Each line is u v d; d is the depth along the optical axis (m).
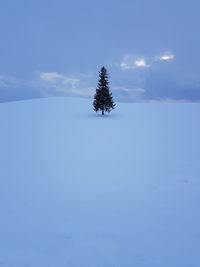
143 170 8.08
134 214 4.62
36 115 26.64
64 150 11.45
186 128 18.11
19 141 13.67
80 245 3.53
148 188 6.22
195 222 4.29
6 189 6.18
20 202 5.27
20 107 34.12
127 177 7.26
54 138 14.58
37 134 15.96
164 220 4.37
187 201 5.33
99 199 5.43
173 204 5.14
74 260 3.16
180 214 4.63
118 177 7.25
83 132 16.77
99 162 9.24
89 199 5.43
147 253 3.32
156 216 4.54
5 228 4.07
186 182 6.76
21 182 6.79
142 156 10.24
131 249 3.42
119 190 6.05
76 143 13.12
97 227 4.09
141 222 4.28
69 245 3.53
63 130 17.58
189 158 9.83
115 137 14.95
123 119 24.05
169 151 11.16
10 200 5.39
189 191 6.00
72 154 10.66
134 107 36.72
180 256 3.26
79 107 35.12
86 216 4.53
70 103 39.62
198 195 5.71
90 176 7.37
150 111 31.03
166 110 31.45
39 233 3.89
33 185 6.50
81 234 3.85
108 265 3.04
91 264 3.07
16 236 3.80
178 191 6.00
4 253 3.34
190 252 3.35
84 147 12.13
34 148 11.91
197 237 3.76
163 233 3.88
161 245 3.53
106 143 13.12
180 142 13.24
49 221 4.33
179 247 3.48
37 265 3.07
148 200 5.37
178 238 3.73
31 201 5.33
